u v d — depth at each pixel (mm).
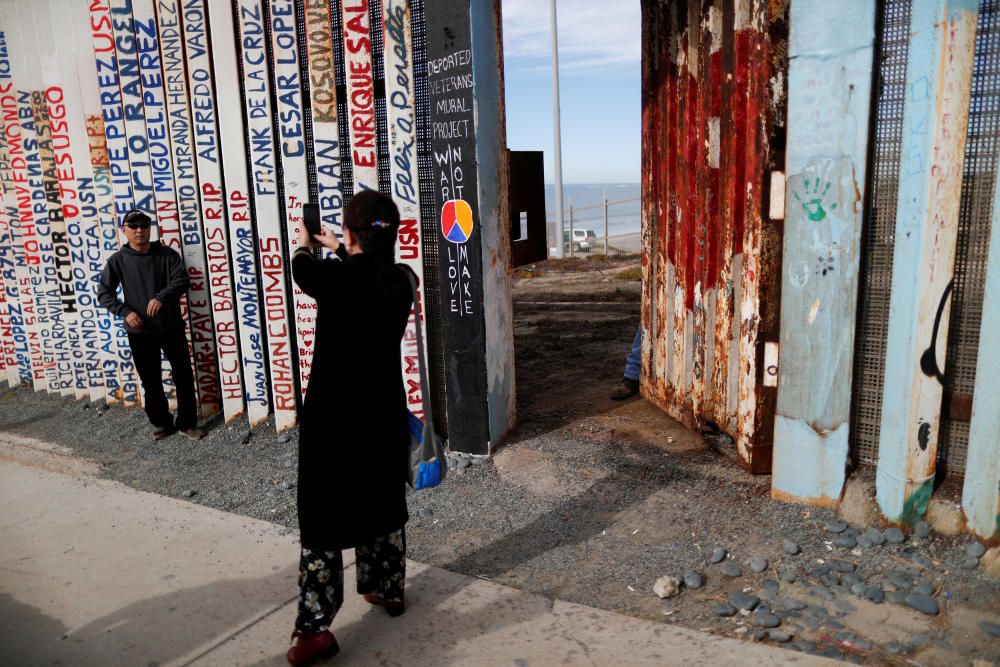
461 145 4402
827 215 3506
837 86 3402
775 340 4031
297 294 5195
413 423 3051
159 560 3809
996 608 3000
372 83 4719
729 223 4262
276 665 2922
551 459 4672
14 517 4438
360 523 2875
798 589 3238
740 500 3980
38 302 6719
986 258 3236
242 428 5652
